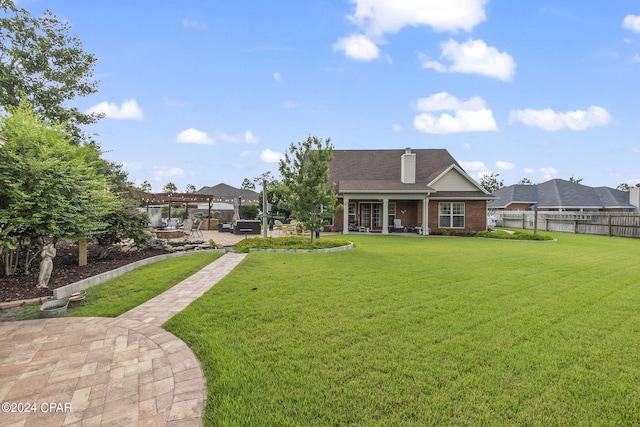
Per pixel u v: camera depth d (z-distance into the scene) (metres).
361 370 3.02
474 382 2.83
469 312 4.67
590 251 11.73
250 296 5.40
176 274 7.08
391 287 6.04
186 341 3.71
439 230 18.95
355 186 19.47
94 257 8.82
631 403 2.58
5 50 15.45
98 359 3.28
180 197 20.44
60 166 6.42
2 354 3.39
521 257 10.04
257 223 17.75
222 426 2.26
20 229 6.16
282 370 3.00
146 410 2.46
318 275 7.04
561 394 2.68
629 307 4.98
